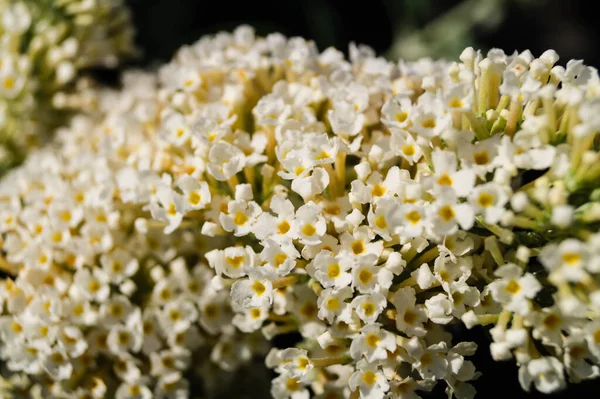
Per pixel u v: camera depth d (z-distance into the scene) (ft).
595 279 0.87
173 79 1.14
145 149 1.07
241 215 0.97
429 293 0.94
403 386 0.95
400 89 1.03
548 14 1.97
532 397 1.09
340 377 1.00
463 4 1.74
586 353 0.91
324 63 1.10
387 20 1.66
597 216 0.87
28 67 1.20
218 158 0.99
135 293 1.06
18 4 1.21
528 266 0.92
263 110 1.02
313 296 0.98
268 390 1.11
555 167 0.90
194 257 1.08
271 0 1.58
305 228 0.94
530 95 0.91
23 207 1.11
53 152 1.18
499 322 0.91
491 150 0.91
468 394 0.95
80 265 1.04
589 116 0.88
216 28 1.56
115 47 1.31
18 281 1.04
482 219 0.92
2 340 1.06
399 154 0.96
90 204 1.07
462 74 0.94
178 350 1.05
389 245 0.94
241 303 0.95
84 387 1.04
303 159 0.97
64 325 1.02
